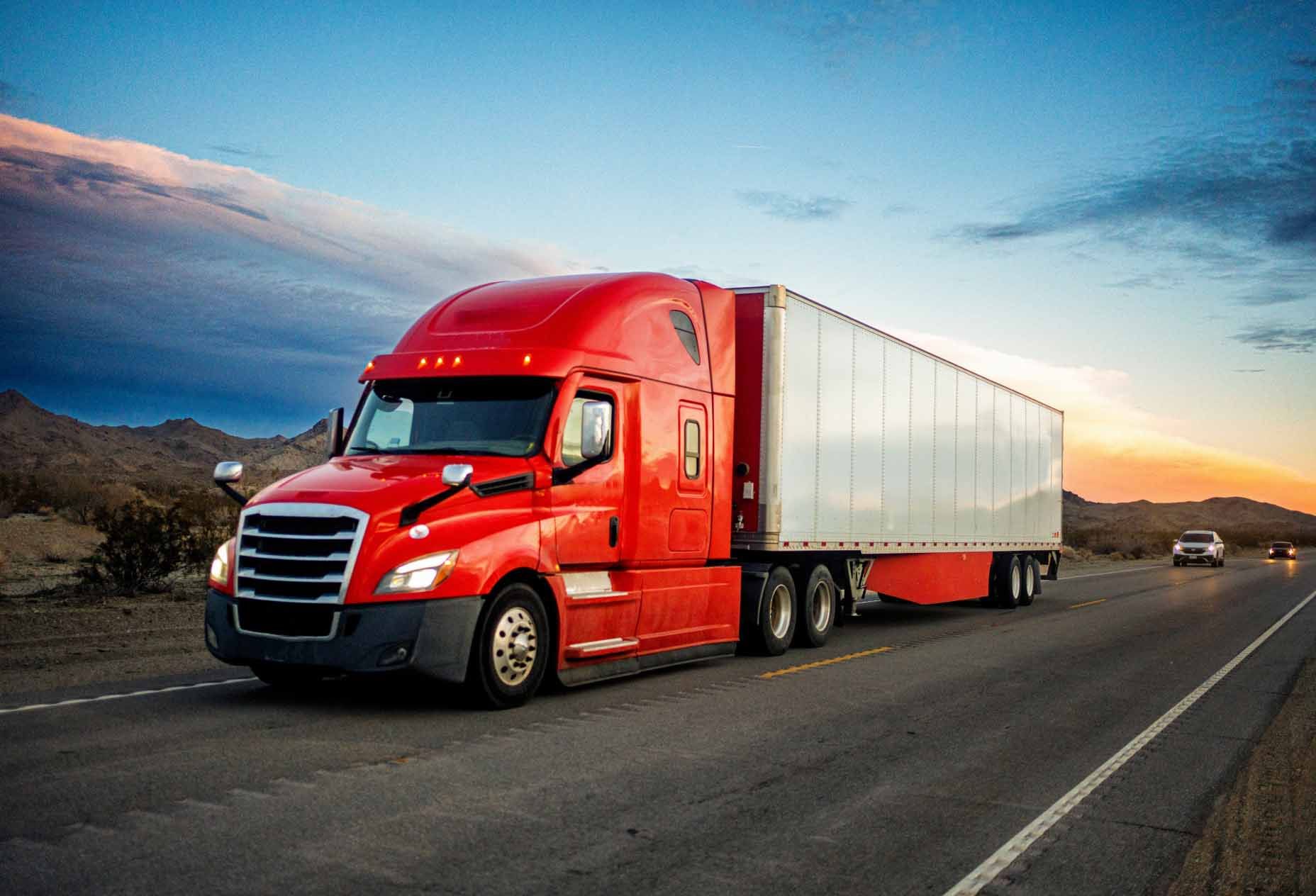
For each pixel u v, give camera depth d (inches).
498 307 398.6
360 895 171.5
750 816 228.4
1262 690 440.1
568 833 210.1
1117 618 778.2
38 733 286.8
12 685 364.8
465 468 321.4
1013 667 487.8
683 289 450.9
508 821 216.4
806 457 520.4
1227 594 1091.3
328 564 310.5
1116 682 450.3
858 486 581.0
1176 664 516.1
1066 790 263.7
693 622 440.1
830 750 297.7
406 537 313.9
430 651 311.3
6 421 4138.8
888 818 232.1
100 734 285.9
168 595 673.0
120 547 684.1
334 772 250.4
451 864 188.4
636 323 411.5
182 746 273.3
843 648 552.7
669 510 423.2
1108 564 2050.9
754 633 501.0
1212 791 268.7
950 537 726.5
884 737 318.7
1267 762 303.9
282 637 313.3
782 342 494.9
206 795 226.8
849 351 569.6
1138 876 201.3
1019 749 309.9
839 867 197.6
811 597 547.8
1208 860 212.5
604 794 240.7
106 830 200.8
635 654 404.5
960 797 252.4
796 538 511.5
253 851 191.3
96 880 173.8
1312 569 1907.0
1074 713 371.6
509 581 343.0
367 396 391.2
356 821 211.6
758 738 310.2
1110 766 292.8
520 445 358.9
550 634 360.5
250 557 323.0
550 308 390.9
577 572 375.2
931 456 690.8
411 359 386.6
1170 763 299.6
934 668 478.3
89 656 434.6
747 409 495.5
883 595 656.4
